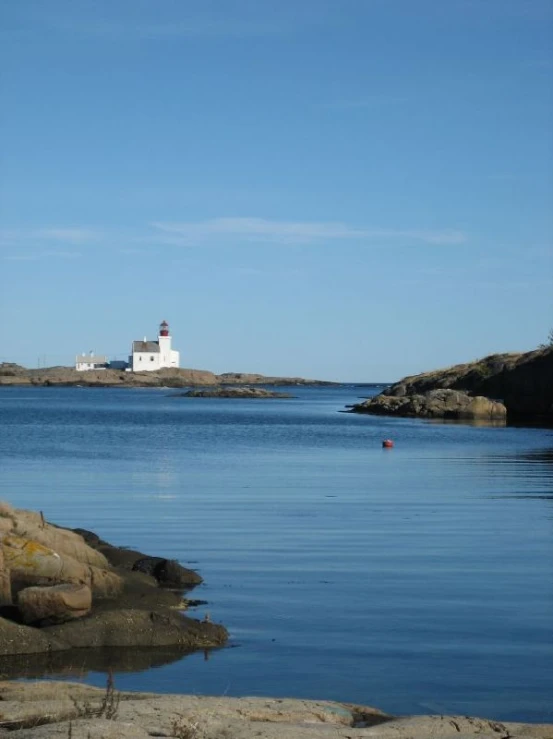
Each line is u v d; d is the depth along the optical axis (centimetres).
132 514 2909
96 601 1631
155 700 1071
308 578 1959
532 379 10681
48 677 1304
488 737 962
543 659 1397
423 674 1330
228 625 1595
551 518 2831
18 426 8519
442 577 1966
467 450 5822
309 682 1295
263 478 4081
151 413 11631
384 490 3606
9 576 1617
